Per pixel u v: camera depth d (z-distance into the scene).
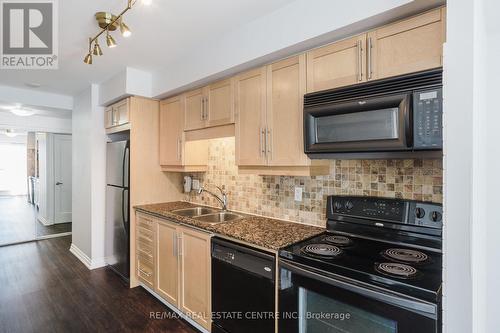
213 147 2.98
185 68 2.59
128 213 3.05
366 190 1.81
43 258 3.88
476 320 0.57
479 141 0.59
